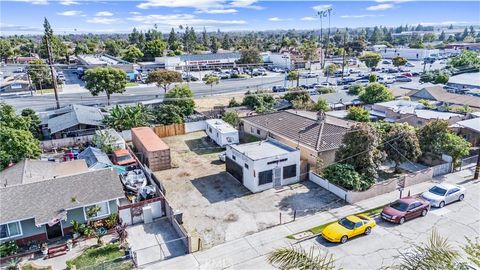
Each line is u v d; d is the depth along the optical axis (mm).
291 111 46219
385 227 23328
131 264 19781
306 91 58562
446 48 156125
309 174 31109
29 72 74750
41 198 22750
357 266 19266
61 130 42781
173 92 53938
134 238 22500
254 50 110000
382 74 96562
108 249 21344
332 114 49156
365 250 20781
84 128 44062
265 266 19578
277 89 72000
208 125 44500
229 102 61469
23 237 21812
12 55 125000
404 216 23656
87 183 24484
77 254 20891
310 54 117250
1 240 21266
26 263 20094
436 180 30734
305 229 23281
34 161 29969
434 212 25297
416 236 22172
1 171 29078
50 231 22609
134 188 28484
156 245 21719
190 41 174750
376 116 48781
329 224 23500
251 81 89188
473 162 34469
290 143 35000
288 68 112312
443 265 11086
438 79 75938
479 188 29094
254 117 44375
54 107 60219
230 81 89562
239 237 22562
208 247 21500
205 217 25125
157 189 27609
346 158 28938
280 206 26531
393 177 31406
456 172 32344
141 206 24359
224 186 30359
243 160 29891
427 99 55625
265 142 33844
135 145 40406
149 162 34062
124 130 44094
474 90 63844
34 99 67188
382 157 28641
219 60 113500
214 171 33844
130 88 79750
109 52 149000
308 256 12461
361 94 58844
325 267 12031
